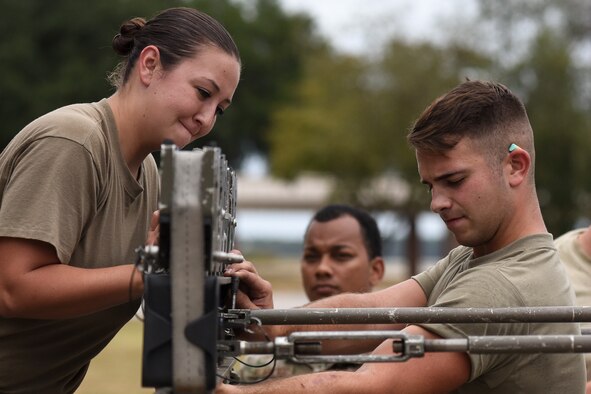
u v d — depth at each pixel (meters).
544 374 3.11
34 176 3.18
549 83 28.23
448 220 3.21
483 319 2.94
